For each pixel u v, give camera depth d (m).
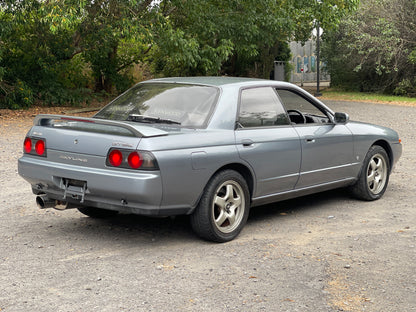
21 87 20.16
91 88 26.36
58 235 5.65
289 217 6.48
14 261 4.86
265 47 33.84
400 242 5.54
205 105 5.51
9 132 14.16
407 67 31.84
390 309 3.96
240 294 4.17
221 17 21.52
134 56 26.05
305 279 4.50
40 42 21.28
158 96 5.80
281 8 23.08
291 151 5.99
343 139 6.70
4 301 4.00
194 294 4.16
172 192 4.92
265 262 4.89
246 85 5.86
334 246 5.38
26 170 5.51
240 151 5.44
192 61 19.70
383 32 29.67
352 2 24.55
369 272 4.69
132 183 4.75
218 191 5.31
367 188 7.18
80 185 5.14
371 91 34.88
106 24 19.62
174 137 4.99
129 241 5.47
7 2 17.14
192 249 5.23
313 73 49.03
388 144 7.48
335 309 3.94
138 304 3.97
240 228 5.57
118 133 5.02
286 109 6.18
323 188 6.64
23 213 6.51
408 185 8.29
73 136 5.19
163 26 19.53
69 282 4.38
